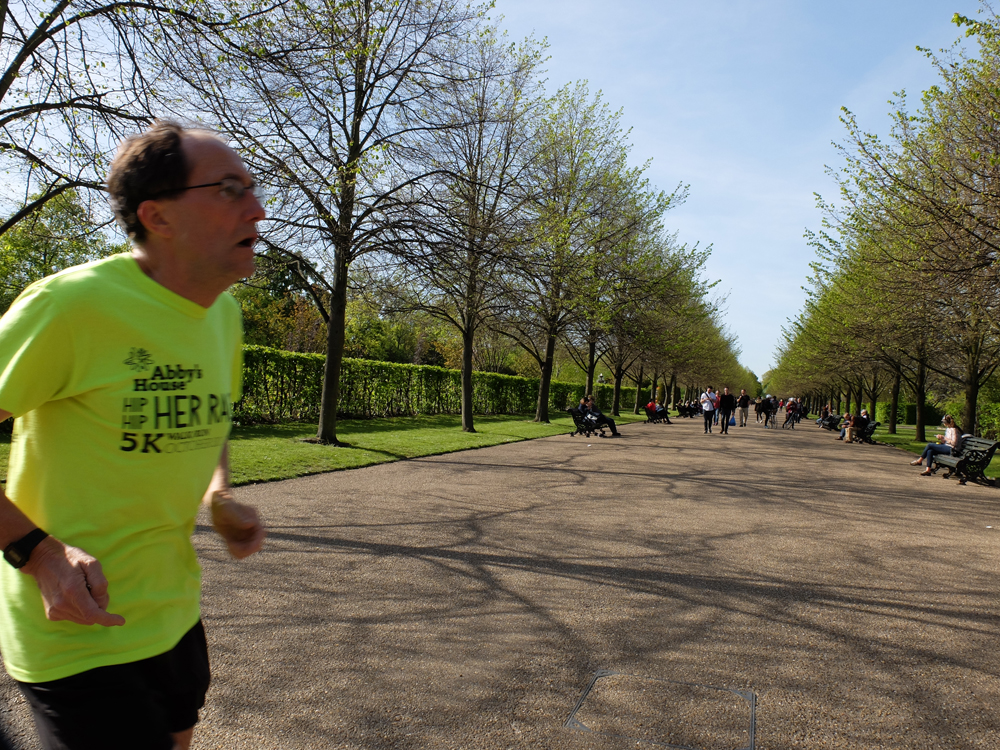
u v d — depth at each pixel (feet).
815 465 47.09
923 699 10.93
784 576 17.71
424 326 65.57
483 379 96.17
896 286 42.27
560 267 39.70
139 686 4.58
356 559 17.69
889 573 18.31
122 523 4.52
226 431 5.20
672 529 22.79
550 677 11.27
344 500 25.40
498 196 41.50
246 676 10.93
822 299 74.79
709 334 133.59
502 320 67.41
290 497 25.53
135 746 4.51
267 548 18.34
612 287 62.39
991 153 33.37
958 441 43.73
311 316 110.22
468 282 42.73
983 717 10.38
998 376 79.10
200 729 9.31
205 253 4.60
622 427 87.15
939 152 37.06
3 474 23.91
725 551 20.08
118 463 4.45
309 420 58.70
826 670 11.94
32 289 4.32
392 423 65.21
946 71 36.40
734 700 10.69
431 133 40.27
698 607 15.05
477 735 9.39
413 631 13.04
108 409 4.37
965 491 36.24
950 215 34.50
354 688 10.64
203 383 4.85
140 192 4.44
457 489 29.04
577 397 143.13
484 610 14.32
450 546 19.35
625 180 69.97
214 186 4.52
